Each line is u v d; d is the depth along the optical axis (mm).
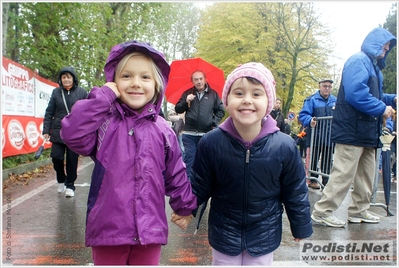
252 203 2475
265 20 21953
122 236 2086
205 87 5930
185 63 6285
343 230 4277
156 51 2301
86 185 7148
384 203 5973
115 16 18250
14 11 9359
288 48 22156
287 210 2619
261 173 2424
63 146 6090
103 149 2172
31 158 8984
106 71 2299
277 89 24078
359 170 4570
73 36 11789
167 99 6676
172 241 3938
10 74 7527
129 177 2148
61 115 5945
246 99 2291
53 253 3494
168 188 2398
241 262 2594
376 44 4242
